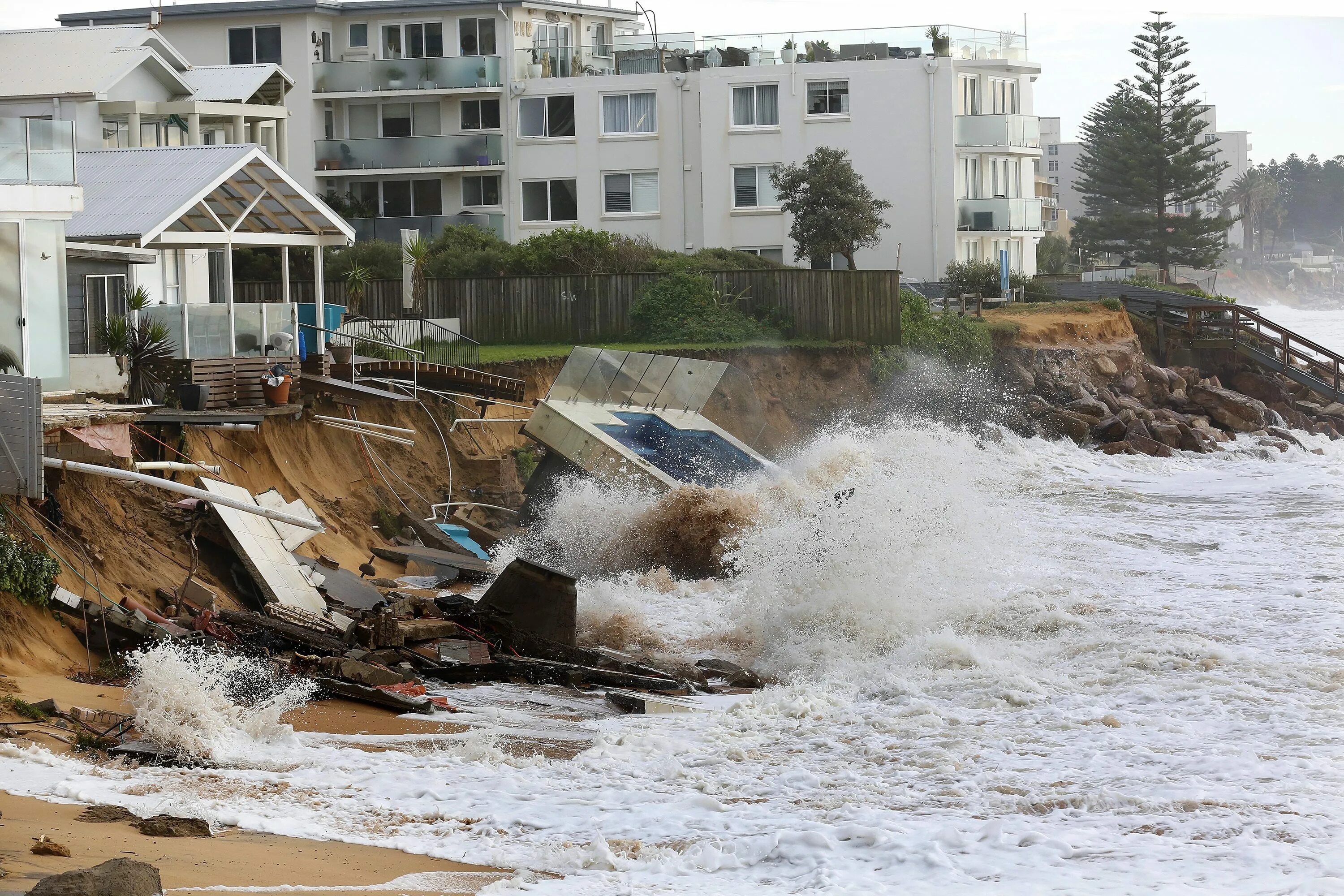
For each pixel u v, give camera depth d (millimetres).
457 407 37719
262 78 49875
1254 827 14047
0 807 12758
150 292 36312
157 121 46469
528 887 11867
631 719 19344
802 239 65000
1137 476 48844
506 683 21547
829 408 49438
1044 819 14375
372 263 58500
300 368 32594
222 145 35844
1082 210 191875
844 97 68500
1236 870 12680
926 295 66438
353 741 17203
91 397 27109
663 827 13969
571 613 24031
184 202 30859
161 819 12633
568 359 35812
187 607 22000
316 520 26203
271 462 30250
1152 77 98500
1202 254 100438
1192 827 14055
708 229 69312
